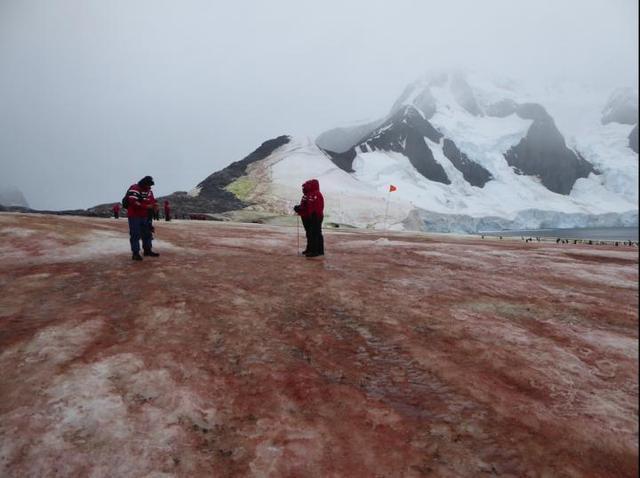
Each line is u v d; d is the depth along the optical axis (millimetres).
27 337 4914
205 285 7820
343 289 7832
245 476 2797
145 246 11344
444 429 3338
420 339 5309
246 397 3781
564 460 2963
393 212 93438
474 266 11766
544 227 179125
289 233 24125
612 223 190250
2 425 3230
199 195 96312
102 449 3004
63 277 8422
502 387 4047
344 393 3879
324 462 2943
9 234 13539
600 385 4098
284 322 5859
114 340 4926
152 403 3594
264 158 124438
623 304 7324
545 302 7395
